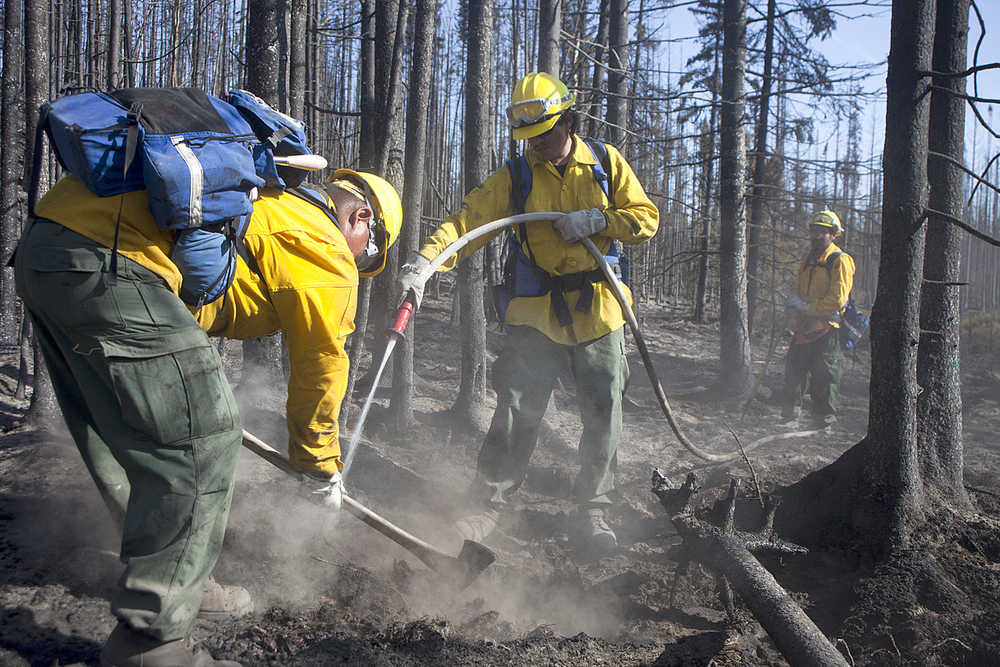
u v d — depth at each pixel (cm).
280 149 257
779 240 1367
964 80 422
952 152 422
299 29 705
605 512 431
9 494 387
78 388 251
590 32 1355
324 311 257
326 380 266
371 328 1002
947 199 421
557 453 573
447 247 390
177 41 1014
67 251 213
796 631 263
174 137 216
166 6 1048
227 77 1141
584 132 976
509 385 410
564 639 289
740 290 904
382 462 487
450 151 2073
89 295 213
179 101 229
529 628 314
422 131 574
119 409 221
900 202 377
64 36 1025
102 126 213
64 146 213
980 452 612
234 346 838
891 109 378
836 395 727
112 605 217
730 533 325
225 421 228
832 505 402
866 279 1780
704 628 320
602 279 406
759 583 287
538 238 405
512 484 412
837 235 738
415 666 260
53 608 281
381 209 305
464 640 279
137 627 214
